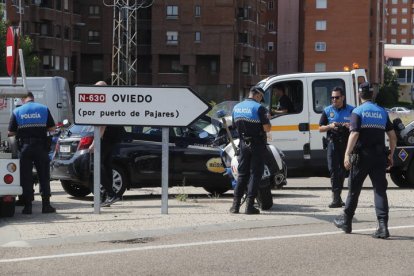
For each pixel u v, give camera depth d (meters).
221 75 79.75
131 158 13.71
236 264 7.76
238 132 11.36
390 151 9.45
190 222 10.60
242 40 84.75
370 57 105.44
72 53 79.12
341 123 12.12
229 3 78.94
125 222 10.62
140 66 81.44
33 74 63.06
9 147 11.87
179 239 9.32
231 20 79.19
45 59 74.12
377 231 9.33
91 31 80.75
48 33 74.06
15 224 10.52
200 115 11.30
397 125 16.11
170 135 14.12
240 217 11.12
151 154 13.88
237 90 84.12
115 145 12.64
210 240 9.23
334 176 12.26
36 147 11.70
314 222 10.71
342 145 12.17
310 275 7.26
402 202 13.16
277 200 13.47
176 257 8.14
